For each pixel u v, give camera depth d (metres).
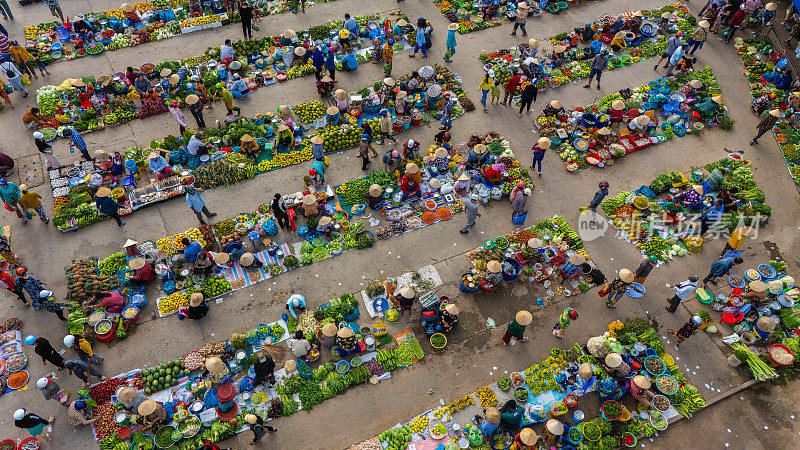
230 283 24.84
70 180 28.64
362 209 27.64
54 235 26.84
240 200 28.31
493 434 20.53
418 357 22.59
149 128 31.89
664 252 26.36
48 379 20.70
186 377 21.98
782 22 40.00
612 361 21.19
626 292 24.95
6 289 24.75
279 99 33.53
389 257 26.09
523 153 30.98
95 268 25.19
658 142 31.64
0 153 28.75
